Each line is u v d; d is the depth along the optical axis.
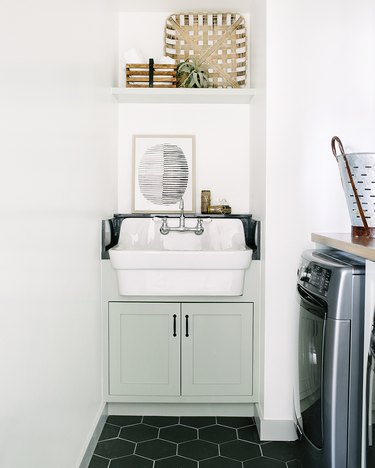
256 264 2.47
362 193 1.91
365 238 1.87
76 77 1.92
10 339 1.22
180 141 3.01
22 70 1.31
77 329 1.95
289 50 2.26
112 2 2.79
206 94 2.77
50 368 1.57
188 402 2.54
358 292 1.52
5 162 1.19
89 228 2.19
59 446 1.67
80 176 2.00
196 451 2.21
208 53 3.04
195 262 2.35
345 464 1.53
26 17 1.33
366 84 2.26
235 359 2.51
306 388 1.79
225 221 2.79
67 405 1.78
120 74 3.03
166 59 2.89
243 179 3.02
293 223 2.30
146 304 2.49
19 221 1.29
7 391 1.20
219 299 2.49
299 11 2.25
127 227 2.80
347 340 1.52
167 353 2.51
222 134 3.01
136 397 2.52
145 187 3.01
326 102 2.27
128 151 3.02
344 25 2.25
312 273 1.74
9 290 1.21
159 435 2.37
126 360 2.51
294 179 2.29
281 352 2.33
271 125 2.28
